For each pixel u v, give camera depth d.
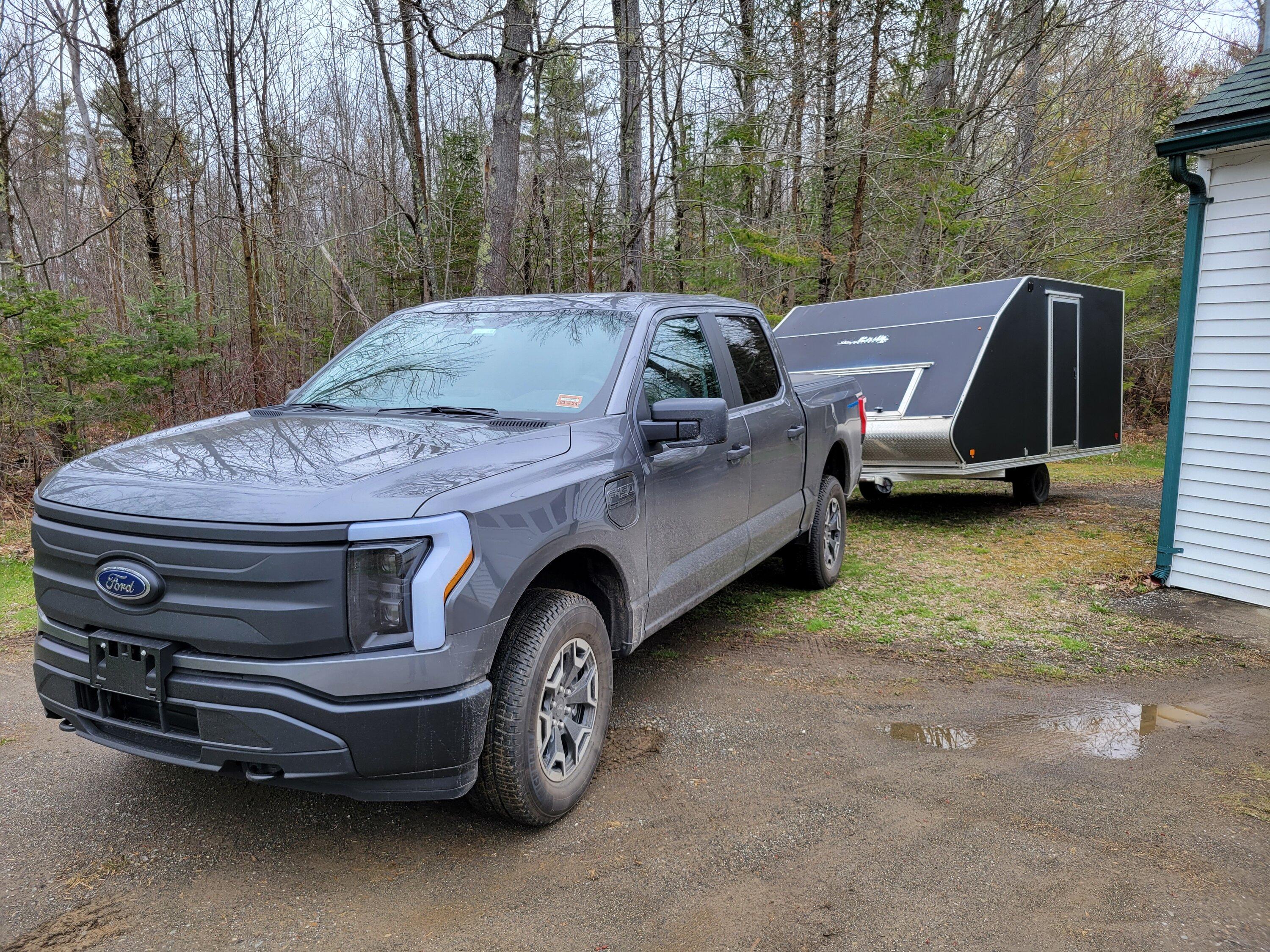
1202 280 5.74
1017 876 2.57
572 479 2.88
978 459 7.62
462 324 3.99
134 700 2.45
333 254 18.53
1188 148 5.50
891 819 2.91
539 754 2.71
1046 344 8.50
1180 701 4.04
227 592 2.25
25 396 9.16
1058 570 6.50
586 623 2.95
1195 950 2.23
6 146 11.83
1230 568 5.69
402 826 2.85
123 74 12.34
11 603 5.64
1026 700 4.03
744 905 2.42
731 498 4.18
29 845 2.71
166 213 17.88
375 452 2.68
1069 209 17.23
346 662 2.25
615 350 3.56
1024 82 16.44
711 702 3.96
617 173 19.19
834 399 5.85
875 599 5.72
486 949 2.23
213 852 2.68
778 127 14.69
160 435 3.11
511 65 10.79
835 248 16.19
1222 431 5.69
